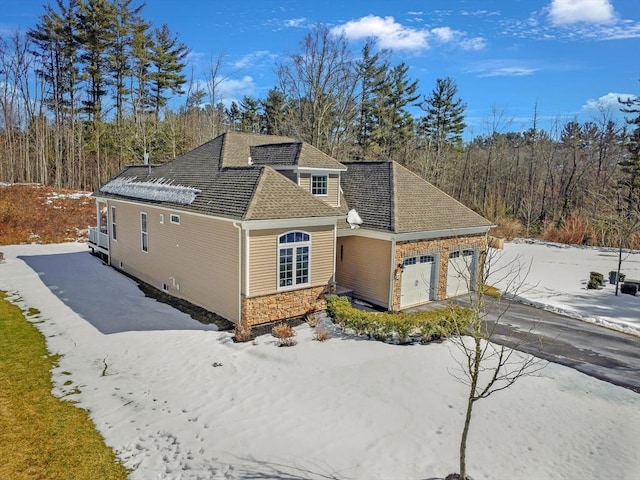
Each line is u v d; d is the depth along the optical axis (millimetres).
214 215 14070
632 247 30969
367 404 8922
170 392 9664
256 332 13227
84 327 13641
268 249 13641
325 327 13578
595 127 50781
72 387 9898
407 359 11055
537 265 25625
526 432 7996
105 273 21047
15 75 44719
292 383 9906
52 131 48219
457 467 6953
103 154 47062
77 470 7156
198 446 7699
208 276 15078
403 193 18328
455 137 55469
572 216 36562
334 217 14953
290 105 43844
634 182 39812
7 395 9422
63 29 43188
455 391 9477
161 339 12680
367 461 7113
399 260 16188
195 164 19703
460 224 18203
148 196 18859
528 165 51781
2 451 7551
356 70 44406
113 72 45781
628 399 9484
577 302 18000
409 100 51625
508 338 13547
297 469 6949
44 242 28172
